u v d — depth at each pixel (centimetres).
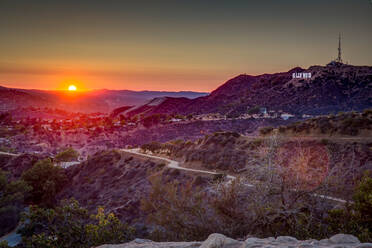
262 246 497
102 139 16200
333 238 545
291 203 970
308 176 1018
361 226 866
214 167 4431
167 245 623
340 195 1025
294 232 888
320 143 3475
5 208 3956
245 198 1035
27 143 14438
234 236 970
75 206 1038
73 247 955
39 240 925
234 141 5062
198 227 1045
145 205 1211
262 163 1034
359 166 2844
